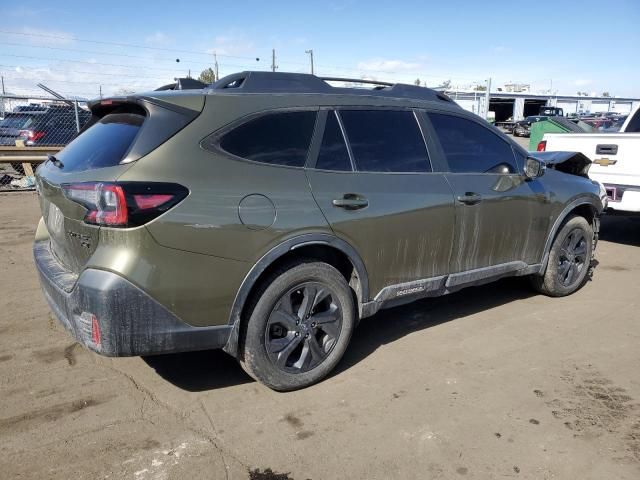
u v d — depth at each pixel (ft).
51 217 10.42
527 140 119.03
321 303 10.75
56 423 9.39
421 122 12.40
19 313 14.37
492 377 11.19
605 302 15.89
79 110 43.62
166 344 8.93
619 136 21.65
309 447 8.82
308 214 9.98
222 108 9.71
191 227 8.77
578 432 9.21
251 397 10.36
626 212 21.93
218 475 8.13
